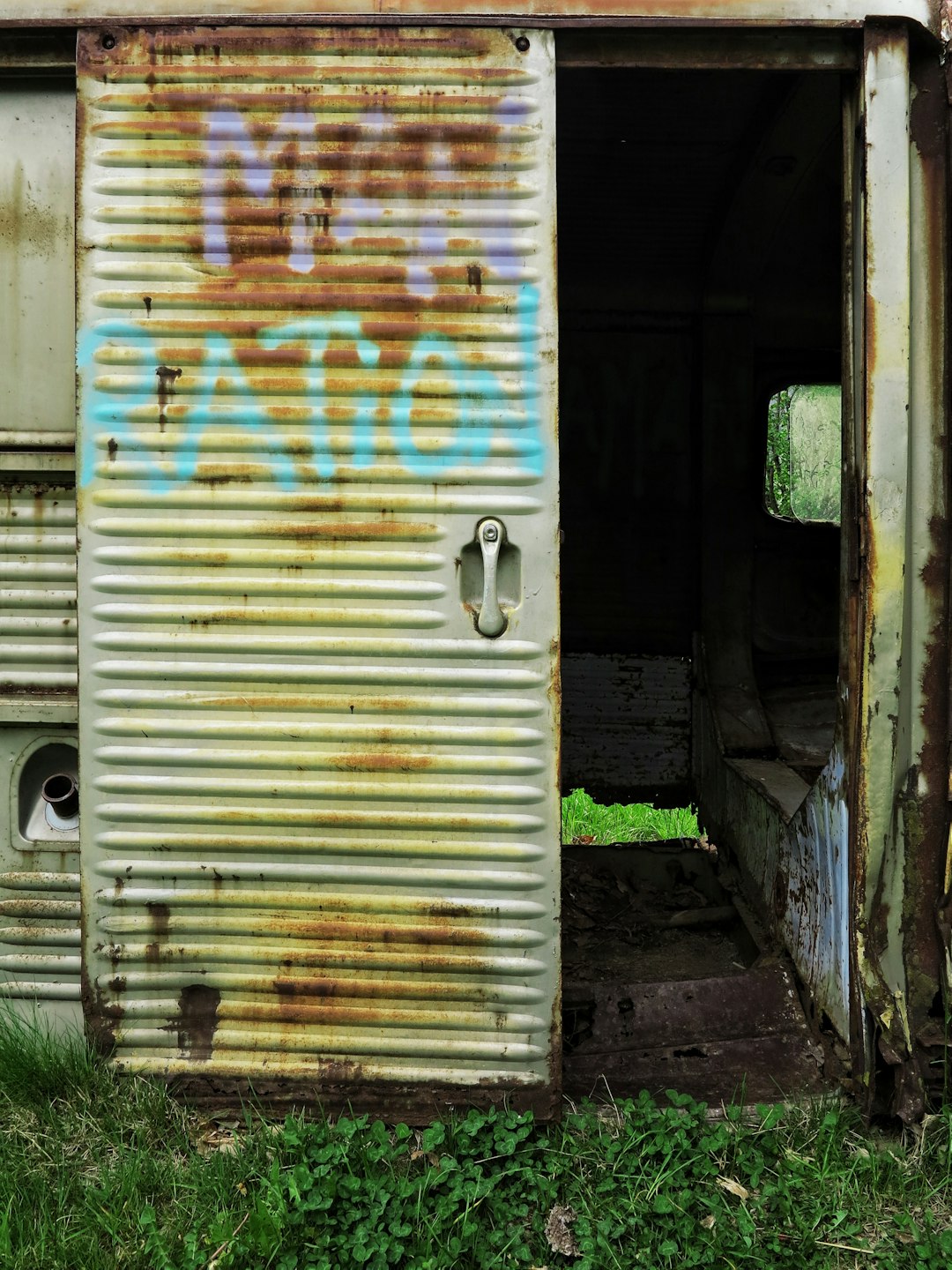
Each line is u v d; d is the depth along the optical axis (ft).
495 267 8.75
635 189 13.94
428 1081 9.00
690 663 15.94
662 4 8.64
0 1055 9.25
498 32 8.67
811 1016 9.95
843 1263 7.74
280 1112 9.07
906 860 9.13
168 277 8.86
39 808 9.78
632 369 15.76
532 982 8.91
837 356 15.97
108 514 8.97
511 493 8.80
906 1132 8.84
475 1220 8.00
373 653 8.91
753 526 15.85
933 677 9.14
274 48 8.73
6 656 9.47
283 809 8.98
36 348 9.32
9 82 9.25
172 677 9.01
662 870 14.75
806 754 14.26
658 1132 8.52
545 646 8.81
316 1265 7.52
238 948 9.11
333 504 8.89
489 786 8.87
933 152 8.95
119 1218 7.89
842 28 8.68
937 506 9.11
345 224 8.79
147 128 8.79
